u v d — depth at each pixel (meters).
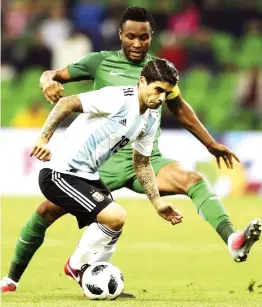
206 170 51.34
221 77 61.47
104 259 20.67
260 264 28.28
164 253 30.77
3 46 62.25
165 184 22.69
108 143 19.83
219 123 59.44
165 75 19.12
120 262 28.53
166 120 56.62
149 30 23.17
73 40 61.69
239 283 24.16
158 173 22.94
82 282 20.52
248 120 59.66
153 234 36.22
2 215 41.66
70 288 22.88
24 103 59.34
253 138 52.41
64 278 24.81
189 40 62.75
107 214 19.84
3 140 51.81
